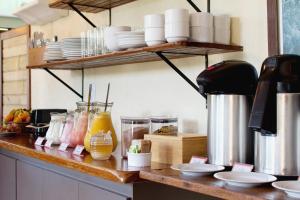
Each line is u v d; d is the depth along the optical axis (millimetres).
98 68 2955
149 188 1605
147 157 1710
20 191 2543
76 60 2486
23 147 2414
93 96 2996
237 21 1900
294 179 1322
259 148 1398
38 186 2311
